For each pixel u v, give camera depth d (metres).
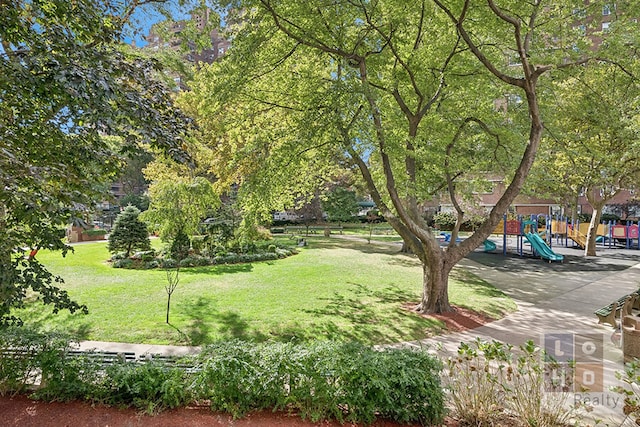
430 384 3.42
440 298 7.74
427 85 8.11
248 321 6.88
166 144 3.78
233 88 7.07
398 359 3.66
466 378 3.61
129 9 5.21
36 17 3.69
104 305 7.68
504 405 3.47
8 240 3.39
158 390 3.53
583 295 9.56
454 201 8.44
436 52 7.91
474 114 8.75
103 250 16.42
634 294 6.88
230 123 8.88
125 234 13.82
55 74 3.00
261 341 5.92
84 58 3.37
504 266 14.31
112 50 4.00
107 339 5.88
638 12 6.46
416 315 7.51
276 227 33.38
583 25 8.01
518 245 18.61
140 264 12.47
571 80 9.92
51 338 4.07
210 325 6.58
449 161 8.42
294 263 13.62
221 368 3.50
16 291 3.58
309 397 3.48
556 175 16.25
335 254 16.45
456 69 8.00
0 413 3.40
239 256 13.88
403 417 3.38
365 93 6.29
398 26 7.19
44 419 3.34
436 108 8.66
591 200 16.84
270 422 3.38
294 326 6.66
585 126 11.16
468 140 9.73
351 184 22.73
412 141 7.14
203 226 15.41
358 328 6.63
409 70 7.56
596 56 6.89
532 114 6.94
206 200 13.84
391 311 7.77
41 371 3.79
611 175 13.83
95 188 4.11
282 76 8.33
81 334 6.04
